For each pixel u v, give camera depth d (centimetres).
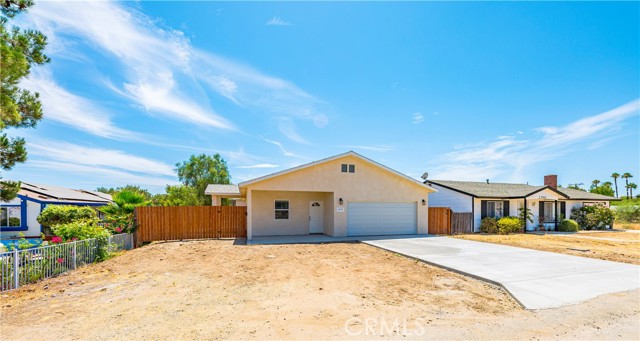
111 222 1441
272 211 1731
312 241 1473
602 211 2334
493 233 1986
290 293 635
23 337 423
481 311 535
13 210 1781
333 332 437
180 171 4259
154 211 1501
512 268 866
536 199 2155
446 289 679
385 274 818
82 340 411
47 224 1539
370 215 1705
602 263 948
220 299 594
